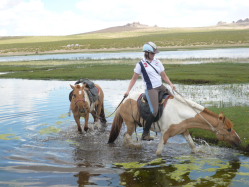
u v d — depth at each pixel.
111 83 19.75
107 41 100.62
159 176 6.33
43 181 6.07
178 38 98.56
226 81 18.59
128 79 21.67
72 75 24.08
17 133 9.31
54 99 14.46
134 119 7.79
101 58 46.28
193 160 7.23
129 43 87.19
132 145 8.11
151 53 7.04
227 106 11.95
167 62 34.31
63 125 10.26
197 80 19.11
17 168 6.75
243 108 11.23
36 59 51.41
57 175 6.38
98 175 6.40
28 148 8.10
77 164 7.04
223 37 90.19
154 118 7.25
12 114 11.52
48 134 9.33
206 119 7.18
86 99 9.46
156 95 7.12
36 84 20.52
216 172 6.49
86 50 77.19
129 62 35.56
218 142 8.42
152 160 7.27
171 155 7.59
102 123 10.74
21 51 82.19
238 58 36.06
